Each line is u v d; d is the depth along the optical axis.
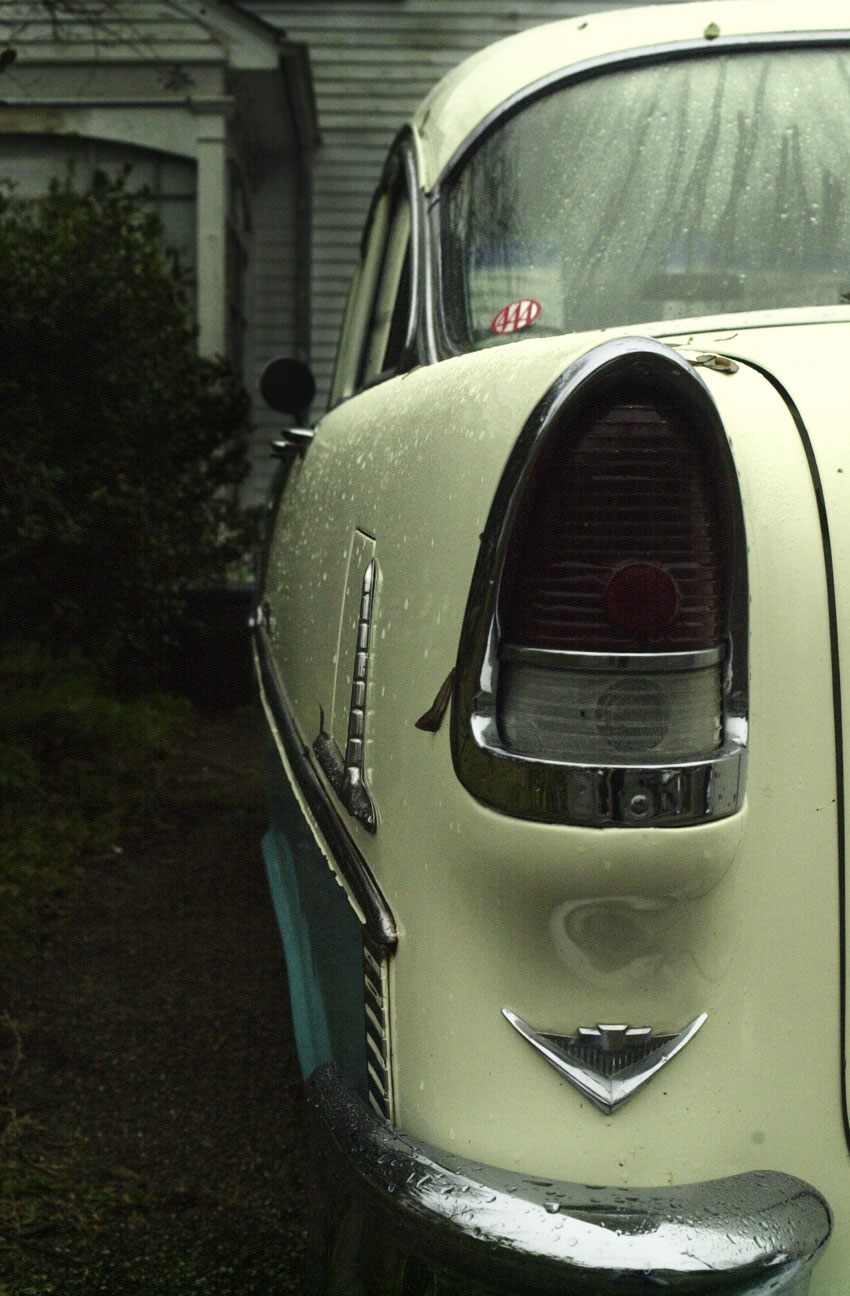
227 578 5.07
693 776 0.96
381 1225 1.03
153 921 2.70
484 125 1.56
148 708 4.36
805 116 1.49
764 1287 0.95
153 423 4.13
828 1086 1.01
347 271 8.30
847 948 1.02
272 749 1.74
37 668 4.05
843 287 1.36
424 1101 1.04
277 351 8.38
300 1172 1.75
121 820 3.40
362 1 8.08
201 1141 1.83
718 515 0.98
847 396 1.07
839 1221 1.01
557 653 0.97
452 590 1.05
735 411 1.07
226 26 6.73
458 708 1.01
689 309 1.36
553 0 8.05
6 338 3.76
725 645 0.99
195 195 6.96
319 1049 1.30
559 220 1.45
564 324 1.37
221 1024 2.21
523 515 0.98
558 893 0.98
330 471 1.51
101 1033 2.17
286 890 1.65
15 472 3.58
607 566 0.97
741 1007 1.01
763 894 1.01
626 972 1.00
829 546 1.03
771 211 1.42
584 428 0.97
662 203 1.44
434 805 1.04
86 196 4.45
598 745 0.97
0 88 6.58
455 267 1.47
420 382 1.26
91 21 4.14
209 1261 1.57
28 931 2.60
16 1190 1.68
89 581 4.02
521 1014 1.02
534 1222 0.96
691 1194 0.97
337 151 8.22
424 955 1.05
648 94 1.53
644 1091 1.00
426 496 1.12
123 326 3.95
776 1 1.65
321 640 1.37
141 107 6.84
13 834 3.15
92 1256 1.57
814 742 1.02
